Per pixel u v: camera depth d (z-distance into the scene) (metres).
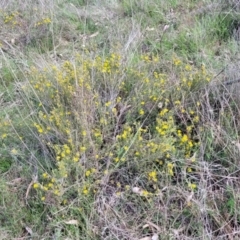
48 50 4.03
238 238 2.26
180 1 4.62
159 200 2.43
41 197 2.42
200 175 2.51
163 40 3.98
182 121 2.75
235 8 4.19
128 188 2.44
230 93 2.85
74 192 2.47
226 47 3.76
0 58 3.82
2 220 2.45
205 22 4.09
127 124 2.71
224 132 2.67
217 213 2.34
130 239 2.29
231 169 2.55
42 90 3.00
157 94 2.88
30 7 4.56
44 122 2.79
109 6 4.75
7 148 2.77
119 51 3.51
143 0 4.57
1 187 2.56
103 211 2.41
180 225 2.34
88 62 3.23
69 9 4.72
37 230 2.38
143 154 2.53
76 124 2.69
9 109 3.22
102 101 2.95
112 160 2.58
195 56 3.65
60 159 2.60
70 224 2.36
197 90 2.99
